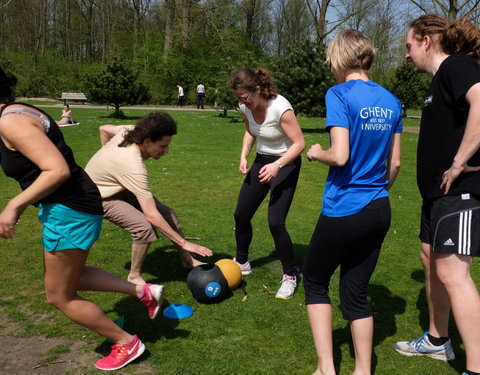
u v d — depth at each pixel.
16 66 35.84
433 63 2.57
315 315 2.55
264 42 47.12
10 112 2.17
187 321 3.30
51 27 44.81
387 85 26.88
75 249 2.40
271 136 3.78
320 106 17.56
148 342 3.01
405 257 4.72
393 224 5.91
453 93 2.35
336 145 2.33
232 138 14.27
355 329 2.51
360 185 2.40
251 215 4.07
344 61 2.50
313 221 5.96
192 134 15.09
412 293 3.87
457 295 2.44
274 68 18.72
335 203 2.42
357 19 35.34
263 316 3.40
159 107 31.16
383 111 2.41
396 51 33.22
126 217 3.57
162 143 3.42
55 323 3.21
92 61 43.34
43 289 3.73
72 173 2.39
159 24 43.59
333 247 2.46
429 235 2.81
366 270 2.52
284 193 3.81
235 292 3.82
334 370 2.53
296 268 4.25
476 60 2.47
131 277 3.75
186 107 32.38
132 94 20.70
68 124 16.47
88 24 44.75
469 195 2.40
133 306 3.51
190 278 3.59
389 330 3.25
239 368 2.74
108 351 2.89
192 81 35.47
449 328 3.32
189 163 9.85
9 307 3.41
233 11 35.75
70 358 2.80
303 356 2.89
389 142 2.48
